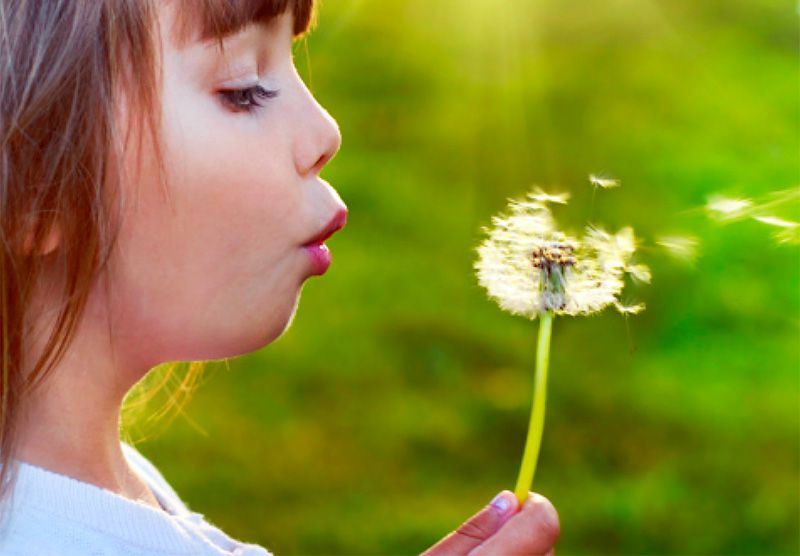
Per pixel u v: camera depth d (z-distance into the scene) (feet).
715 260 17.61
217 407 17.79
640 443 17.29
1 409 3.17
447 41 27.20
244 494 15.99
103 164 3.11
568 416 18.06
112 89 3.12
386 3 27.30
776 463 16.53
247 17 3.24
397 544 15.10
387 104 26.02
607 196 20.20
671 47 25.61
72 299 3.15
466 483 16.66
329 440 17.34
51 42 3.09
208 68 3.23
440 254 21.88
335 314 20.08
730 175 20.22
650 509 15.74
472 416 18.03
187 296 3.29
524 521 3.53
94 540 3.22
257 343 3.43
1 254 3.11
